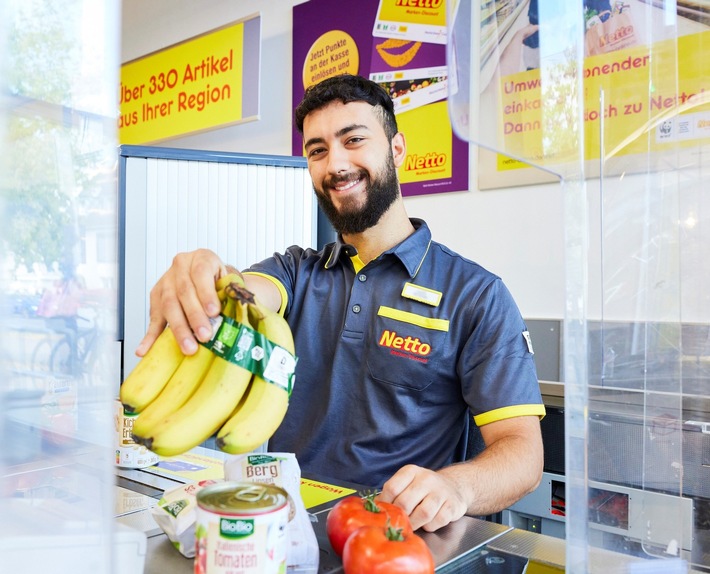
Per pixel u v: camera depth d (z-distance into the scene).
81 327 0.42
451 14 0.47
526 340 1.30
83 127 0.42
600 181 0.55
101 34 0.43
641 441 0.56
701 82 0.60
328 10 2.67
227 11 3.13
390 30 2.46
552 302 2.05
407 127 2.42
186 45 3.09
